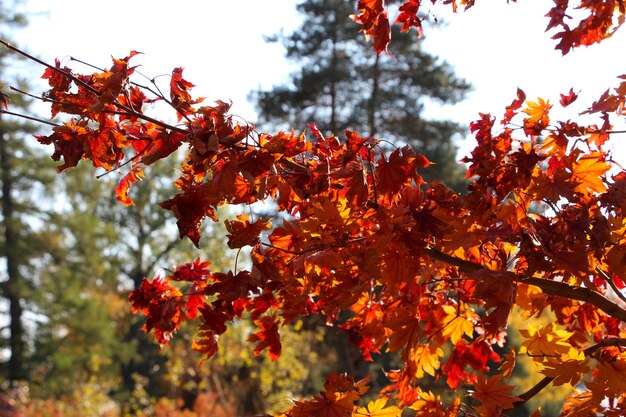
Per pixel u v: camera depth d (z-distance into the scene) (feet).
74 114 9.11
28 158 90.27
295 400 9.39
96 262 102.27
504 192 9.86
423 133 63.21
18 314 91.91
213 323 10.06
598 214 9.37
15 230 90.43
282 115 63.72
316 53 65.46
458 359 11.26
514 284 8.32
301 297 10.13
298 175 9.05
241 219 9.23
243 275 9.12
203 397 68.74
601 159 10.00
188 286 10.36
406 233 8.73
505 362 9.93
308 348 67.62
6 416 68.90
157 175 122.52
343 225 8.71
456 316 10.79
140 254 123.54
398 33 62.49
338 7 65.31
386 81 65.98
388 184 9.19
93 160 9.16
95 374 99.04
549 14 10.52
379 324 11.05
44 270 94.73
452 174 61.87
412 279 8.93
